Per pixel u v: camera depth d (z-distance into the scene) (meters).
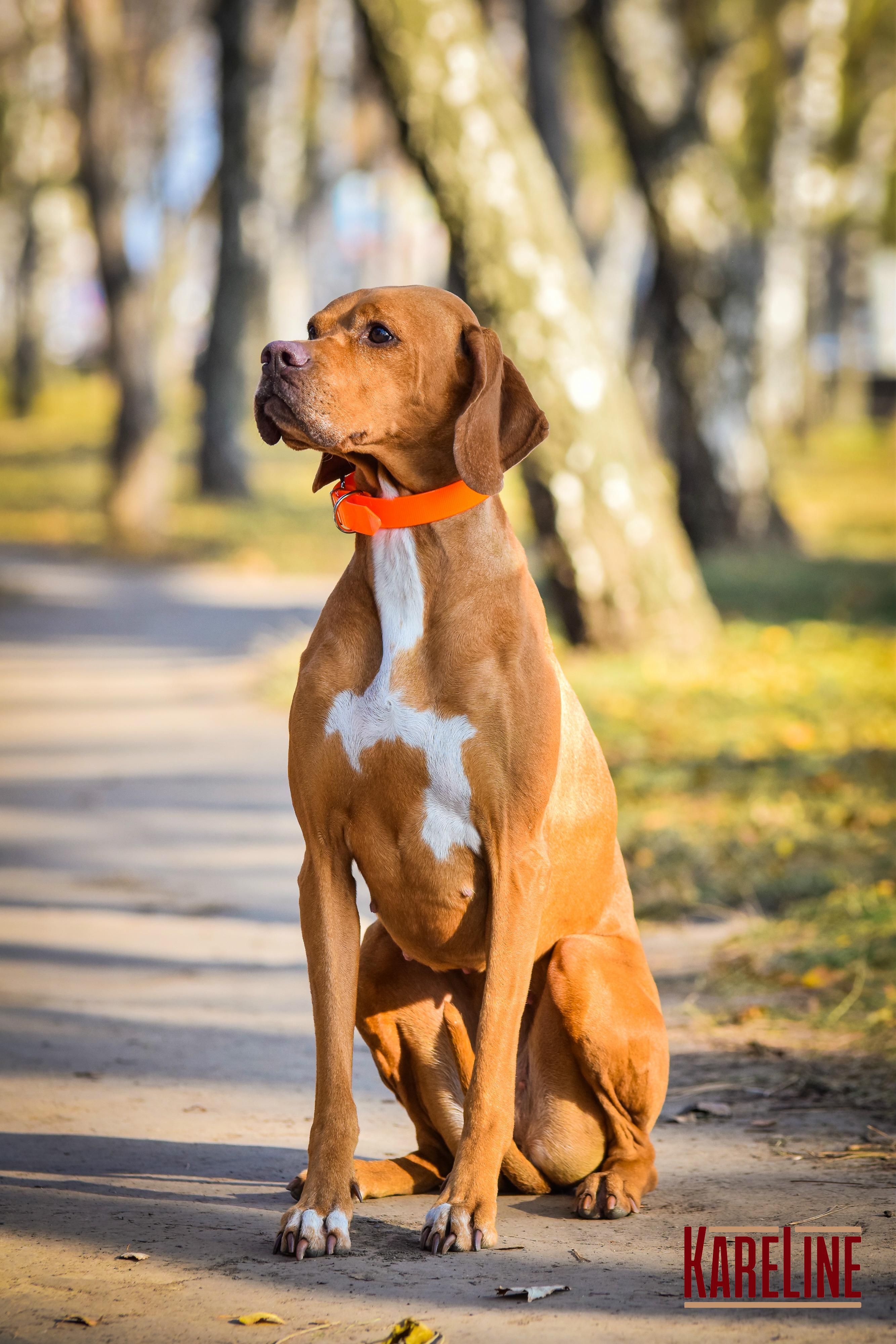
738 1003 6.64
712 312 24.55
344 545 31.39
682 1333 3.30
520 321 15.12
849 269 63.97
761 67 31.45
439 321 4.49
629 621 15.77
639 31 22.94
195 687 16.48
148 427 30.80
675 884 8.45
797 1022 6.32
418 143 14.66
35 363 65.38
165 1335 3.28
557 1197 4.52
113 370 30.67
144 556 30.20
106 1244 3.87
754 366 25.11
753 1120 5.23
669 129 23.58
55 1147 4.77
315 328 4.62
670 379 25.41
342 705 4.28
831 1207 4.23
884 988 6.61
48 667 17.97
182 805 11.14
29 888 8.81
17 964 7.23
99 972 7.14
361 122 56.72
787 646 16.28
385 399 4.41
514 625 4.30
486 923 4.38
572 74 35.06
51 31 51.38
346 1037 4.18
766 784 10.74
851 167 42.69
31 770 12.41
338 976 4.23
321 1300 3.51
